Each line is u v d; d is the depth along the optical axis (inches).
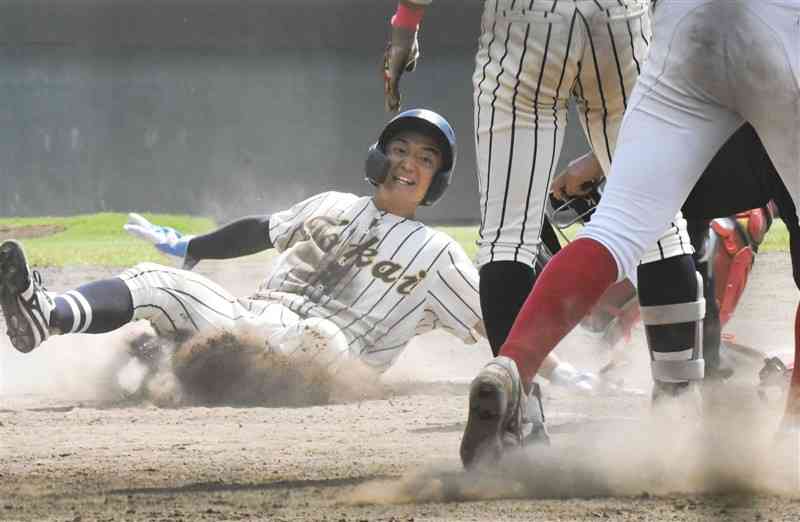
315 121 4247.0
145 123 4180.6
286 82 4256.9
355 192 4249.5
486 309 544.7
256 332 807.1
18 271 751.7
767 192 577.3
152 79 4200.3
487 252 545.0
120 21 4185.5
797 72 448.1
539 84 531.8
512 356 458.9
